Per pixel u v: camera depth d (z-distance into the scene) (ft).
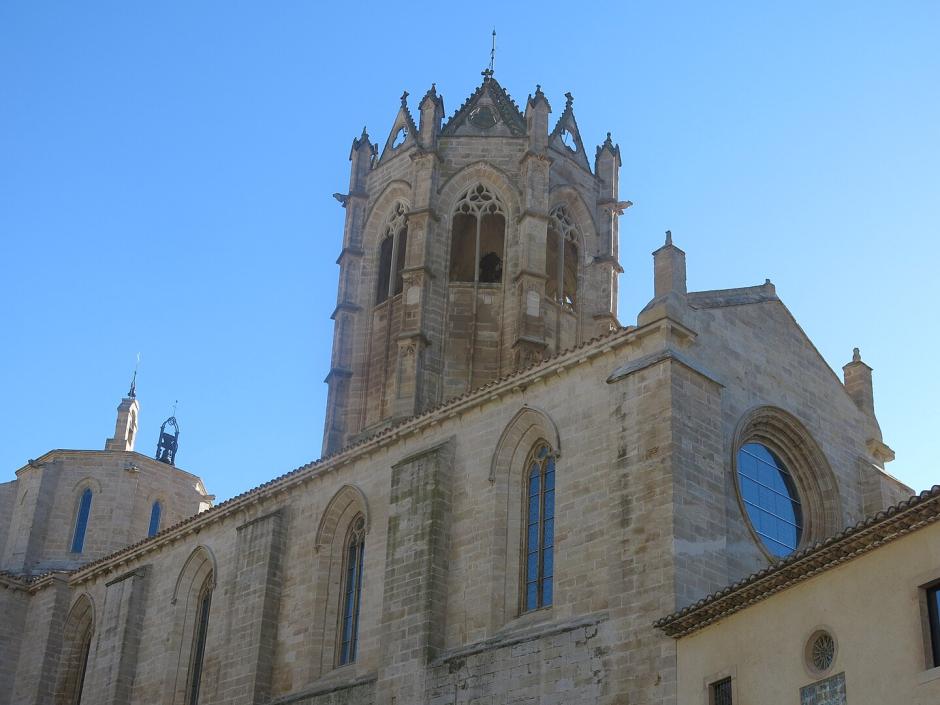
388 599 145.28
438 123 213.05
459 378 195.83
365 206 219.82
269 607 164.55
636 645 117.29
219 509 181.16
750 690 103.35
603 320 209.56
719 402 131.44
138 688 183.93
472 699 130.52
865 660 93.30
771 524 137.69
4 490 251.39
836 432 150.10
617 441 128.77
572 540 130.52
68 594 209.87
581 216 216.74
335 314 210.59
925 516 91.25
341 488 163.53
